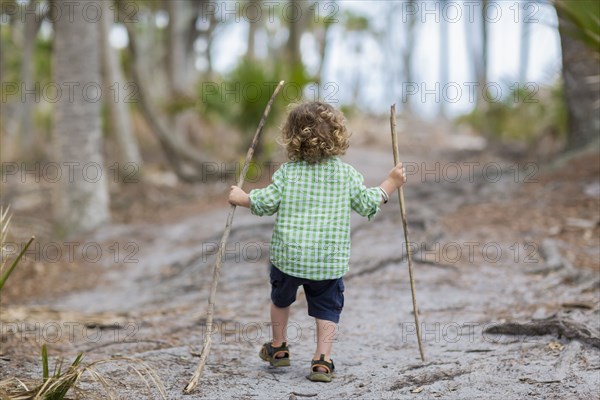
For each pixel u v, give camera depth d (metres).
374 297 5.30
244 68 14.02
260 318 4.99
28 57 18.61
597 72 9.31
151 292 6.57
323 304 3.56
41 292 6.82
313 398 3.25
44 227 11.01
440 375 3.40
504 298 5.00
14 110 19.59
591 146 9.56
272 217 9.11
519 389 3.18
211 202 11.88
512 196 8.30
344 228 3.52
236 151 15.32
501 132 18.58
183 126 18.97
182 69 17.56
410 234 7.00
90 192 9.98
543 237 6.47
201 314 5.25
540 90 13.03
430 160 15.91
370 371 3.67
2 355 3.98
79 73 9.88
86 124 9.95
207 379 3.51
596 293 4.84
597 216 6.82
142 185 14.30
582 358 3.49
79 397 2.98
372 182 12.06
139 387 3.34
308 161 3.55
